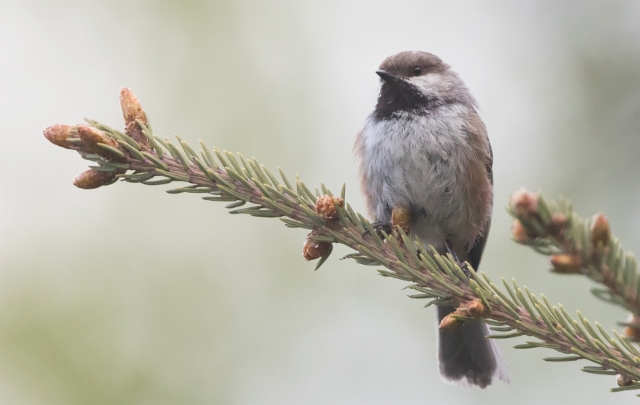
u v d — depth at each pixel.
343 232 5.19
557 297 9.82
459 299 4.82
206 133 11.30
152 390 9.12
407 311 10.22
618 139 9.85
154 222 10.16
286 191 5.21
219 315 9.82
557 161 10.16
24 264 9.66
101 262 9.86
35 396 8.77
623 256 3.34
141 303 9.66
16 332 9.12
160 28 11.80
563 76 10.41
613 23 10.15
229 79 11.62
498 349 7.45
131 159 4.99
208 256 10.09
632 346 4.06
